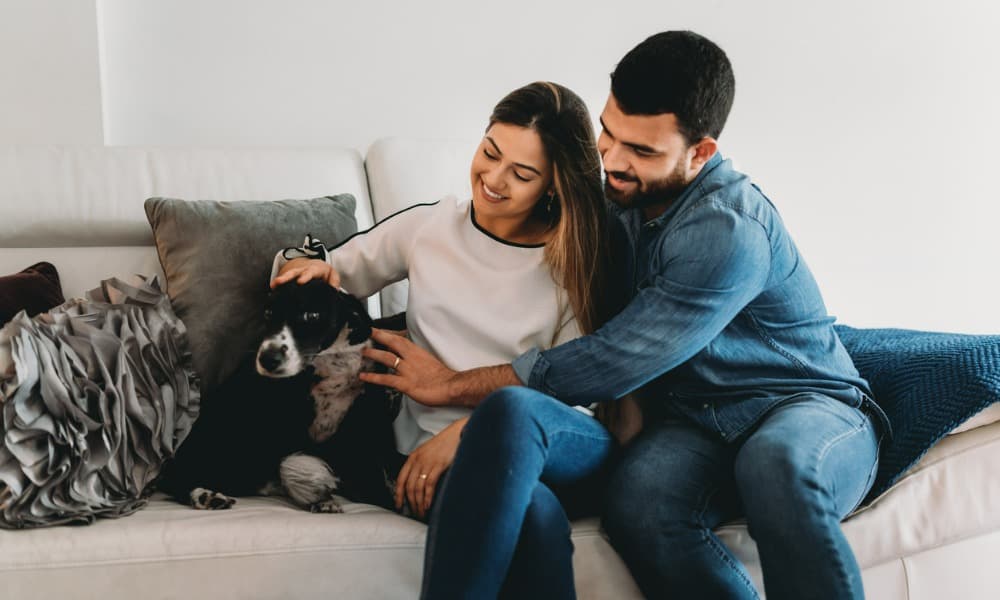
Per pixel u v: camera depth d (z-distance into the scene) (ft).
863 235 10.05
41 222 6.07
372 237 5.44
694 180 4.86
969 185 10.26
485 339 5.07
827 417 4.53
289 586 4.33
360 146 8.55
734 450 4.83
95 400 4.67
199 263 5.55
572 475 4.51
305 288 4.97
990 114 10.21
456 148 7.23
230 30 8.05
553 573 4.04
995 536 5.03
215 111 8.14
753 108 9.48
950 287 10.37
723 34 9.28
